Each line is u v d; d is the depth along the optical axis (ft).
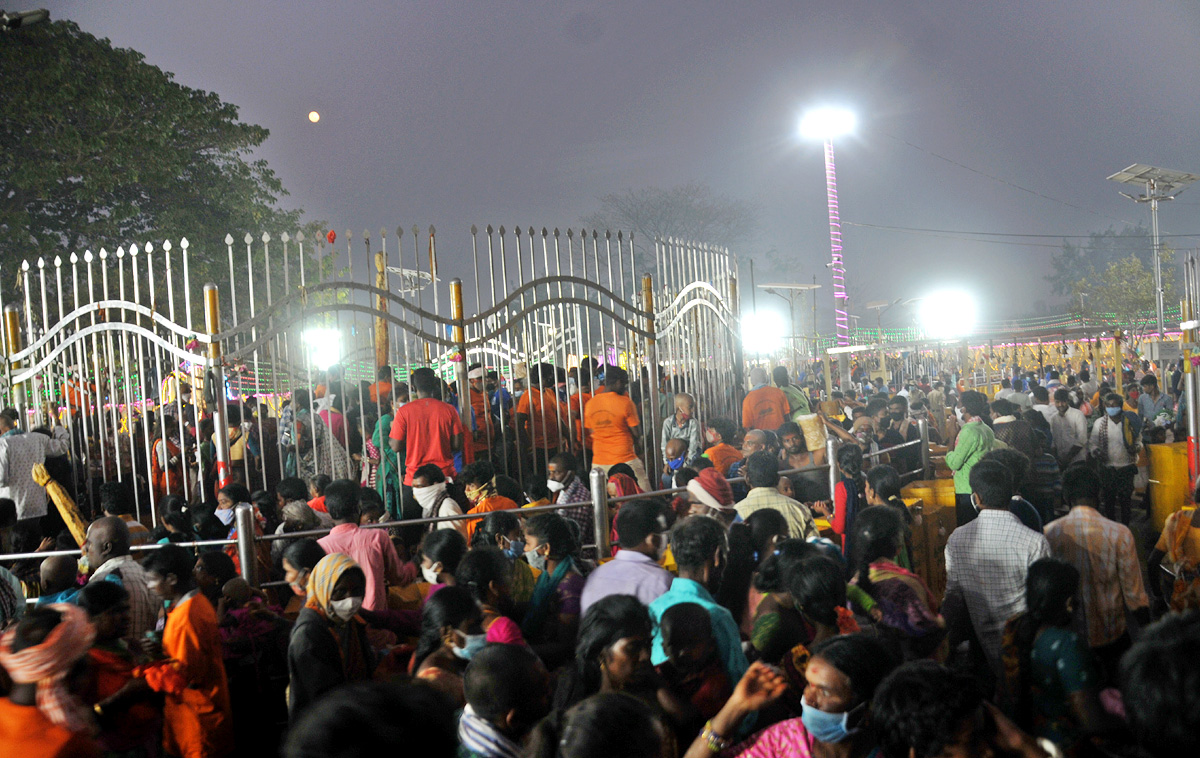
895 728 7.64
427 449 24.75
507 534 16.93
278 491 21.57
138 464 28.81
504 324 28.99
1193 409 25.22
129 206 61.98
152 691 12.38
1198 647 5.10
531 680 8.38
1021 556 14.07
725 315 40.32
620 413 28.63
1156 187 71.26
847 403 43.24
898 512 14.07
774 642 11.91
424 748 5.35
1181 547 16.49
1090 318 120.57
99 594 12.25
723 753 9.36
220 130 67.56
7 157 57.82
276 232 69.15
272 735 14.55
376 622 13.89
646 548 13.33
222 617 14.78
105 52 63.05
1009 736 8.13
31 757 8.72
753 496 18.11
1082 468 15.10
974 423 25.70
